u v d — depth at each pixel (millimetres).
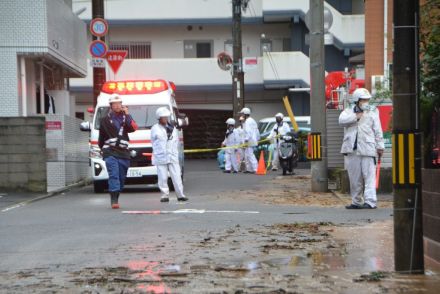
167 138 26516
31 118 30469
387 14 46219
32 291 11961
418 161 12328
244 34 70812
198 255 14797
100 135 25031
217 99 71062
